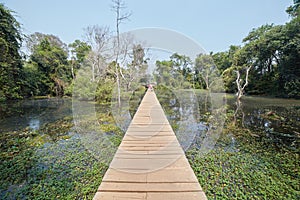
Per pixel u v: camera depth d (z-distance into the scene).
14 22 12.30
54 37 23.19
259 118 7.00
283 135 4.86
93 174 2.80
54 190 2.42
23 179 2.72
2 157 3.56
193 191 1.63
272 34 14.60
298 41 12.56
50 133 5.29
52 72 18.11
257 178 2.70
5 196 2.32
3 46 10.52
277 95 15.01
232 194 2.30
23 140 4.71
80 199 2.23
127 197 1.55
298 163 3.21
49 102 13.38
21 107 10.89
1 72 11.21
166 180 1.79
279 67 14.77
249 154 3.60
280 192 2.37
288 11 15.89
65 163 3.21
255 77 16.84
